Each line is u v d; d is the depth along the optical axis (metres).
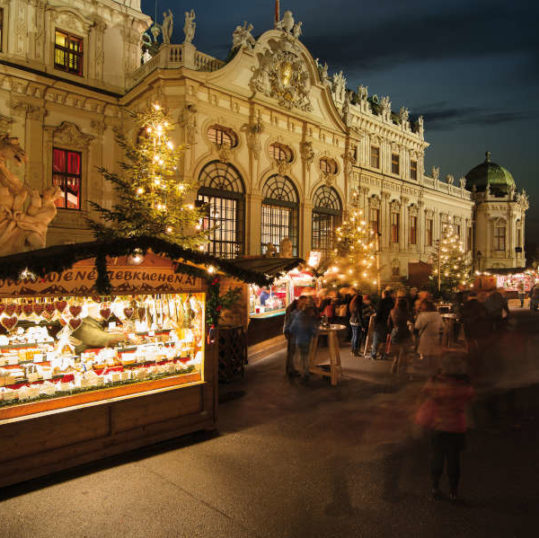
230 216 20.62
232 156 20.11
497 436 6.43
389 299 11.98
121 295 6.27
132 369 6.34
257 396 8.73
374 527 4.27
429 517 4.41
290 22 22.33
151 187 14.51
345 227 24.47
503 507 4.58
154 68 19.05
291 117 22.61
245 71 20.47
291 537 4.14
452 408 4.68
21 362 5.48
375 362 11.69
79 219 19.45
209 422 6.78
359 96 30.41
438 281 26.59
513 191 48.50
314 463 5.70
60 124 19.00
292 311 10.27
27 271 4.98
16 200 6.76
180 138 18.17
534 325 18.17
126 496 4.93
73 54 19.81
